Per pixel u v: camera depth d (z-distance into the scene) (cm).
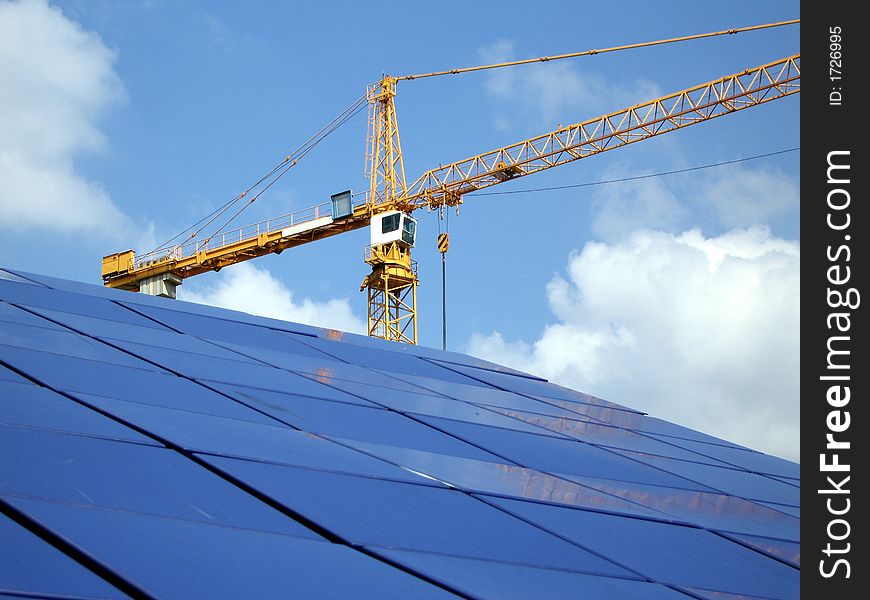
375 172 11550
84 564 825
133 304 2383
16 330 1694
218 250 11156
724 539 1460
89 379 1441
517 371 2881
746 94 10819
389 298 10756
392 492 1238
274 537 980
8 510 892
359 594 890
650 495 1638
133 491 1005
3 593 735
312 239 11012
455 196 11206
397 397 1973
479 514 1247
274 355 2131
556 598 1007
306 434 1448
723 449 2414
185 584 824
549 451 1802
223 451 1214
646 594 1099
